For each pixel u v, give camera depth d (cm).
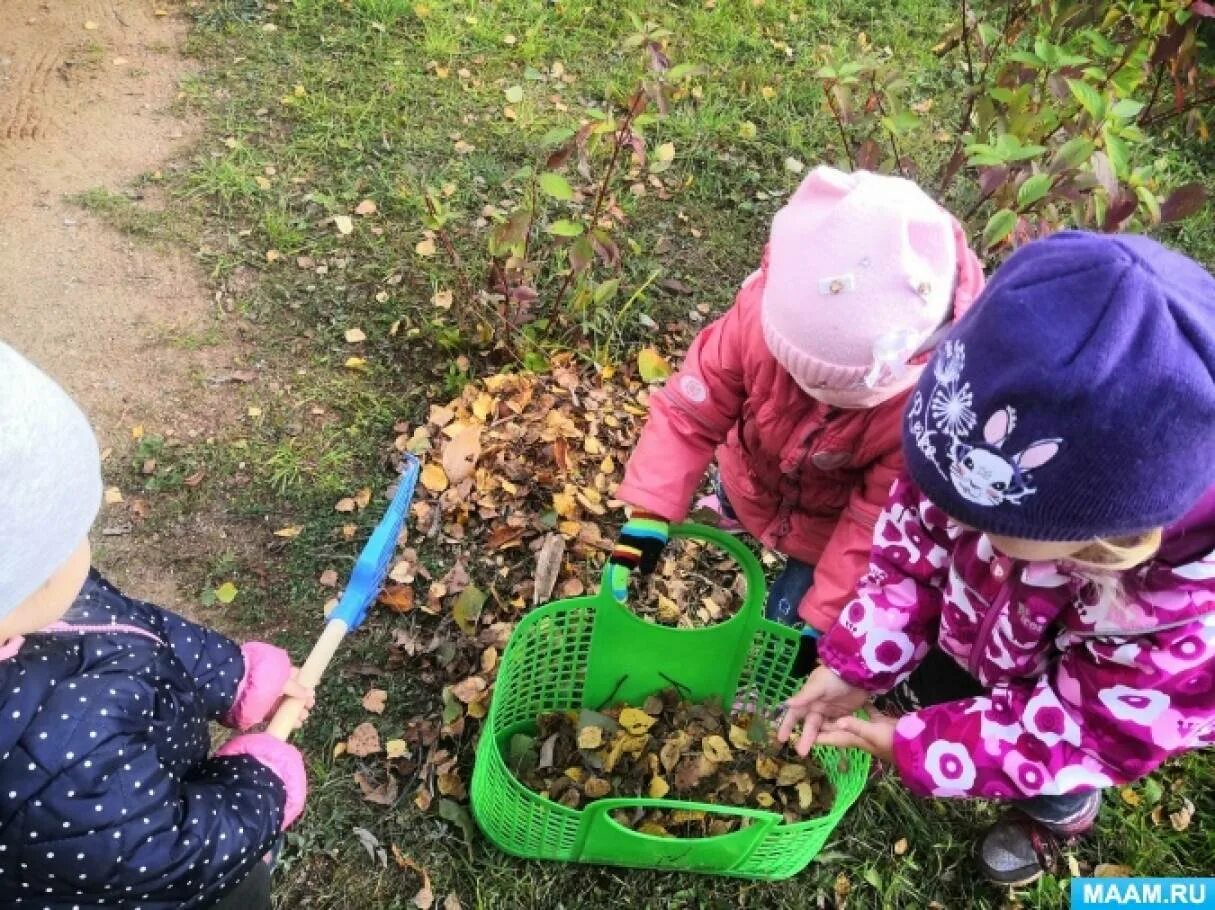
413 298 305
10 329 286
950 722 159
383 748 219
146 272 305
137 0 397
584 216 334
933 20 439
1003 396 111
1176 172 381
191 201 326
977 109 262
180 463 262
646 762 212
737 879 210
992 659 164
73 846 120
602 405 283
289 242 316
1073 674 148
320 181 337
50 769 117
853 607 179
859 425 173
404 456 267
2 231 310
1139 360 104
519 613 241
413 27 400
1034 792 153
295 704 169
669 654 216
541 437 268
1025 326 109
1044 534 117
